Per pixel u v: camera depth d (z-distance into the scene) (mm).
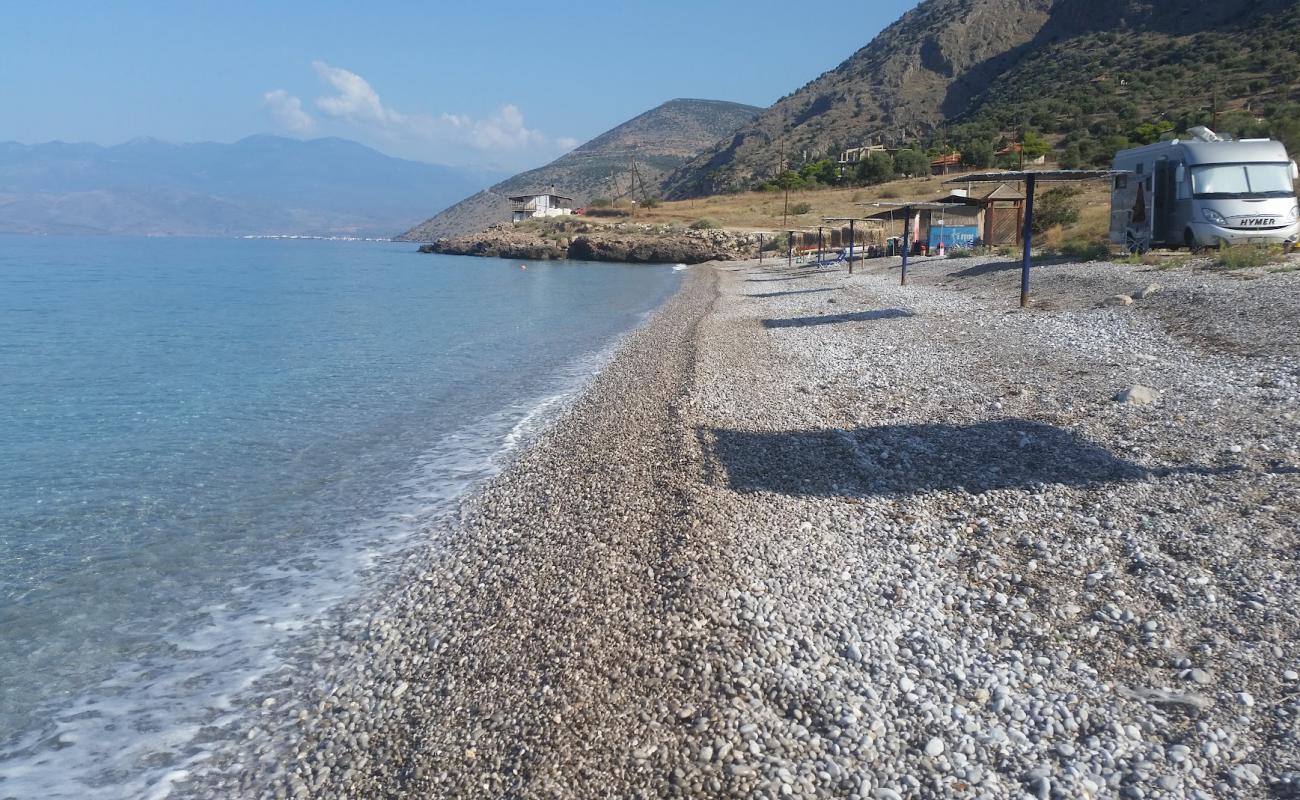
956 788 4176
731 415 12711
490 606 7180
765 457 10320
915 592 6352
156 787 5285
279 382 19516
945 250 41906
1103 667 5102
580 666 5730
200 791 5223
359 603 7797
